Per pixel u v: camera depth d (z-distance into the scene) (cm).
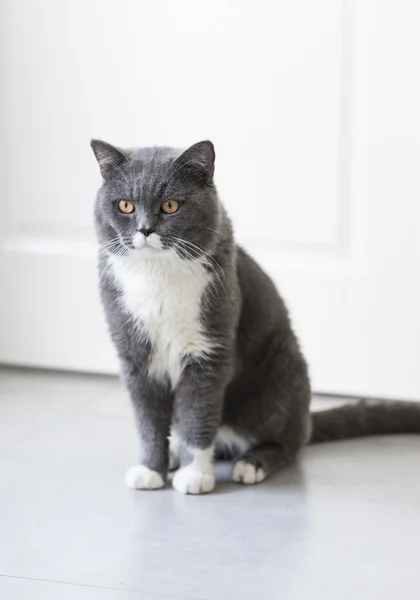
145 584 155
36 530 176
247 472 200
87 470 206
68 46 260
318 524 179
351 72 245
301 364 217
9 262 273
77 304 271
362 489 197
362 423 232
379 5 239
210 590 153
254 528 177
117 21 256
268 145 253
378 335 255
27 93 265
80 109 263
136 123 261
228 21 249
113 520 181
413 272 249
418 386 255
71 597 151
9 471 204
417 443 229
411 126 243
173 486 199
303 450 223
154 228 184
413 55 239
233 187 257
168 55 255
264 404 212
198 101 255
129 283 193
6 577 158
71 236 271
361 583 156
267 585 155
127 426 235
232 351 199
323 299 256
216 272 192
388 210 248
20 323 276
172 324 193
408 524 179
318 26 244
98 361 274
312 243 255
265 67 249
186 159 187
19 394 260
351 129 247
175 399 203
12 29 262
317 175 251
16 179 270
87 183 266
